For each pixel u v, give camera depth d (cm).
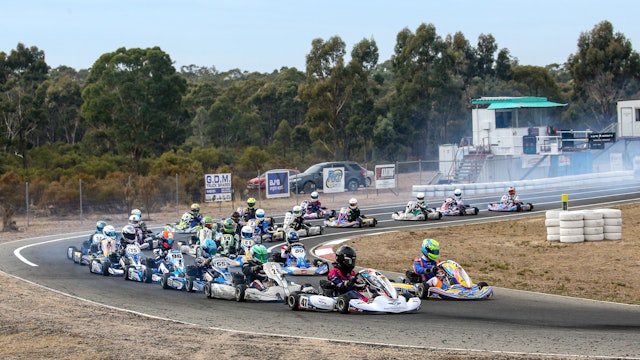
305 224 3584
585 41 9950
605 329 1419
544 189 5875
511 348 1232
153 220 4466
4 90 8688
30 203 4906
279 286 1820
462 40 9775
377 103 9619
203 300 1834
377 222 4025
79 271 2475
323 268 2331
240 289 1794
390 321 1509
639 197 4891
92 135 8300
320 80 8556
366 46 8725
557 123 9831
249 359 1146
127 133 7444
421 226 3788
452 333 1370
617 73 9744
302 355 1168
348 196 5794
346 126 8581
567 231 3016
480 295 1853
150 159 6988
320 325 1459
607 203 4575
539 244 3034
